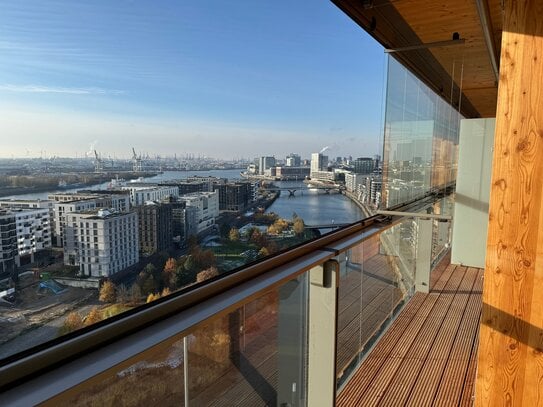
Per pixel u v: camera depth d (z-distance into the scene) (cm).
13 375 74
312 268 185
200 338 127
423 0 299
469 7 312
